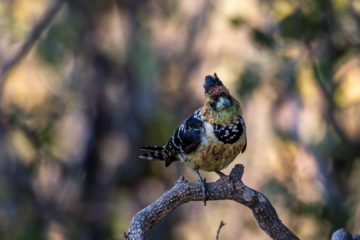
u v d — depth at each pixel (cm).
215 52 1466
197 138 698
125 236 575
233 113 681
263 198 562
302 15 1108
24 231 1384
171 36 1486
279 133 1290
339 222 1146
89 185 1520
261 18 1230
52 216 1438
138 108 1480
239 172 574
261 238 1531
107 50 1469
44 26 1293
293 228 1172
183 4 1478
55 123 1418
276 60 1196
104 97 1489
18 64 1405
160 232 1495
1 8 1377
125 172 1512
